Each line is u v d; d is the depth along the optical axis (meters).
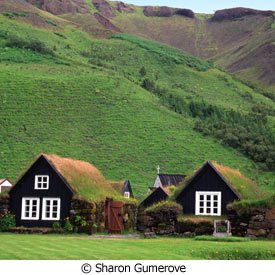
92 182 81.75
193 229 71.50
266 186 169.12
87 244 52.88
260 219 68.19
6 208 77.31
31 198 77.06
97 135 197.25
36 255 41.12
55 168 76.56
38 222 76.12
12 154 180.25
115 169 176.12
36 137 193.38
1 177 165.00
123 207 81.62
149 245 53.53
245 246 51.91
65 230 73.69
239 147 195.88
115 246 51.62
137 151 187.38
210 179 75.31
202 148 192.50
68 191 75.62
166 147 190.12
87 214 73.94
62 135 196.25
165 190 108.12
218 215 74.12
